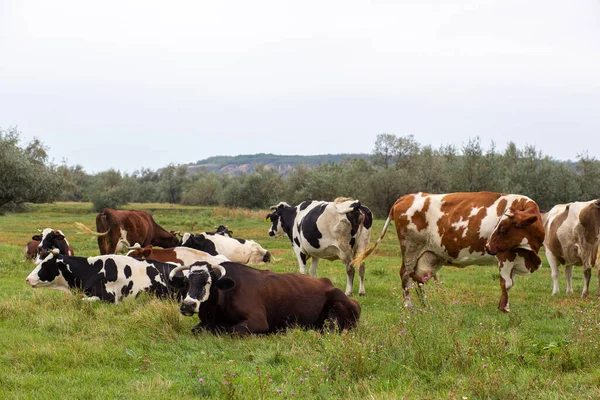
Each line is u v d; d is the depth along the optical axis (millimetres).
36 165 59531
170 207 82812
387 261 21688
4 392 5887
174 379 6504
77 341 7805
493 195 11336
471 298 12461
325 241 13859
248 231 34875
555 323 9750
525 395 5598
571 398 5520
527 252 10938
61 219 49594
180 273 9508
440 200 11805
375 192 59906
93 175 126062
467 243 11352
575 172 60531
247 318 8555
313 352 7191
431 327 7191
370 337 7320
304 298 8984
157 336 8297
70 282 11453
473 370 6359
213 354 7574
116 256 11508
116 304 10883
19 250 21500
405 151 86062
